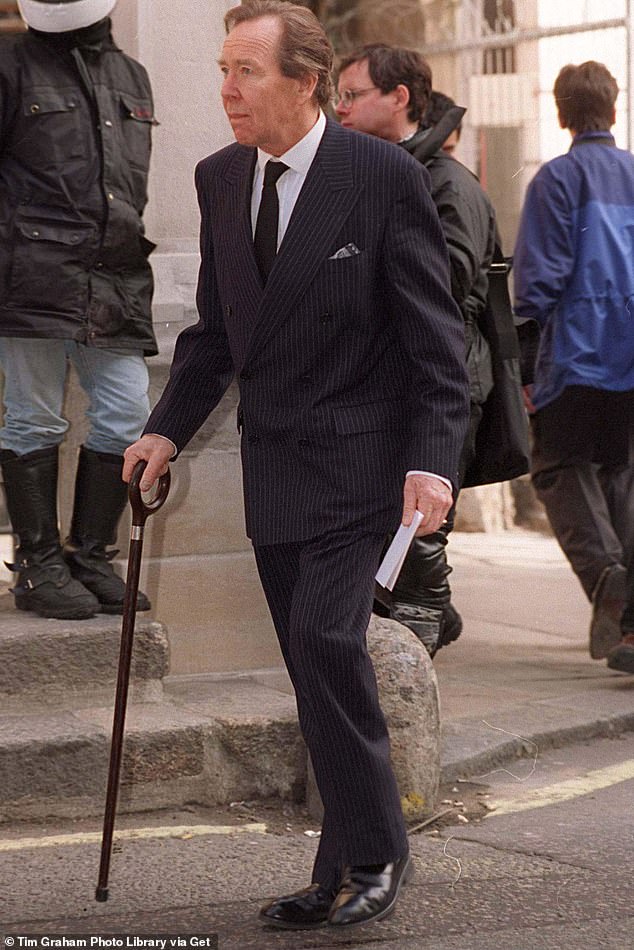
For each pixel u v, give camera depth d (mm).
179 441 5199
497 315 7168
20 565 6961
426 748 6211
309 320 4746
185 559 7102
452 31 13727
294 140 4754
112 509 7004
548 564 13109
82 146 6680
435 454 4672
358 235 4719
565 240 8672
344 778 4805
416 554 7219
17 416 6902
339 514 4762
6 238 6637
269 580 5043
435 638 7336
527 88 12609
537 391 8914
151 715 6430
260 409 4887
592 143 8789
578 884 5457
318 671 4715
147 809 6211
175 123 7207
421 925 5047
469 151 13219
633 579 8406
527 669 8906
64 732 6113
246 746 6355
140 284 6879
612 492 9227
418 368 4746
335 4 15266
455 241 6828
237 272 4852
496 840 5977
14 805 6016
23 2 6641
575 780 6840
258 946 4867
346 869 4883
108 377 6922
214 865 5637
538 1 12305
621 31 11109
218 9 7215
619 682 8508
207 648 7145
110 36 6844
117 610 6945
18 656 6520
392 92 7137
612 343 8688
